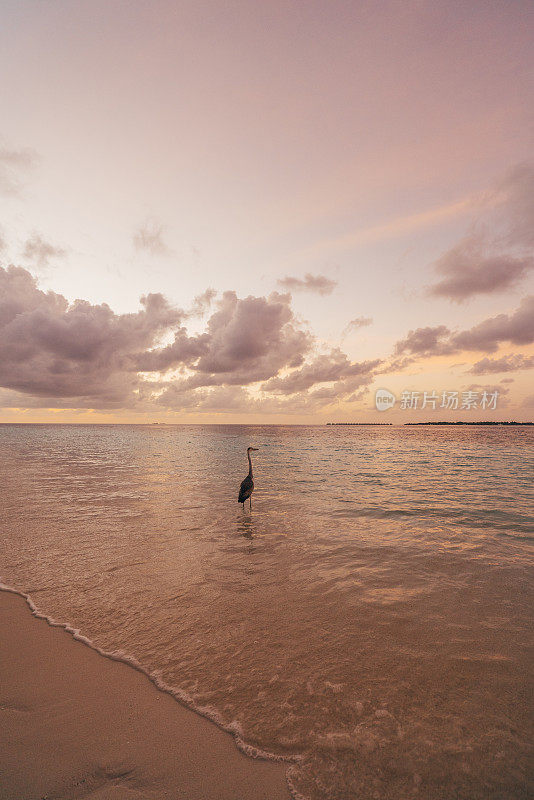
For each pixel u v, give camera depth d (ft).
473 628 15.21
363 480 58.75
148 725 10.39
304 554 23.95
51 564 22.26
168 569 21.52
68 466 78.64
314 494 45.70
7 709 11.00
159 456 109.19
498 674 12.34
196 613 16.58
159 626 15.57
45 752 9.49
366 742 9.78
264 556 23.56
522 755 9.25
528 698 11.23
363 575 20.58
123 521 32.04
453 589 18.80
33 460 92.12
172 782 8.69
